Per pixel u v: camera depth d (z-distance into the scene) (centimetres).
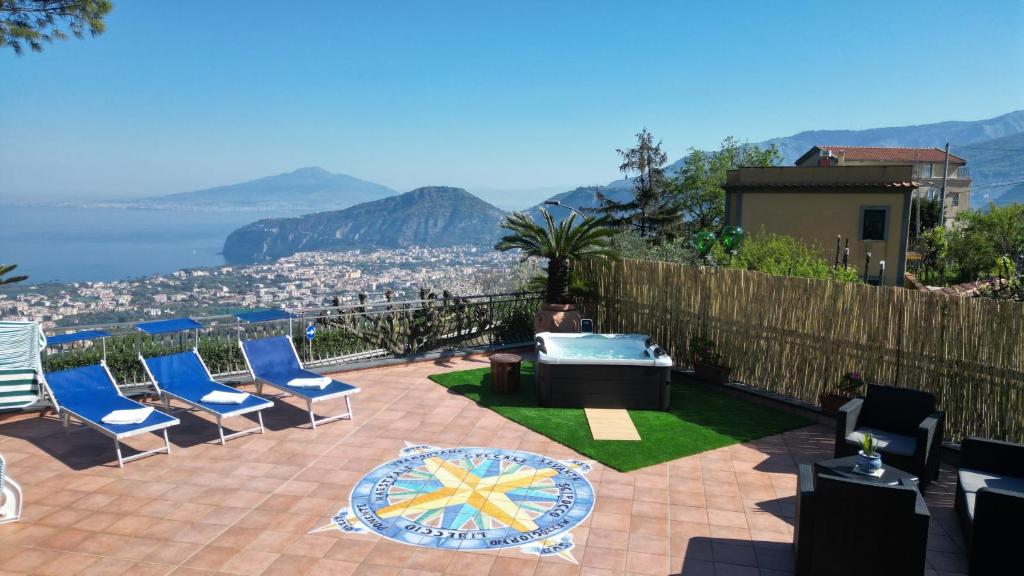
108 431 742
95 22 1009
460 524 623
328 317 1246
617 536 604
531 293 1494
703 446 845
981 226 3281
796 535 534
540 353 1046
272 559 556
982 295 1303
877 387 768
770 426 931
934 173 5994
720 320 1156
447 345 1419
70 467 753
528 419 943
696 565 555
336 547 578
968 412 816
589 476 744
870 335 922
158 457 787
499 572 541
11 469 745
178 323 977
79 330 961
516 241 1393
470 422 934
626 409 1002
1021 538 495
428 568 545
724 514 652
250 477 729
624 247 1772
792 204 2541
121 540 586
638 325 1346
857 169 2456
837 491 489
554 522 630
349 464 770
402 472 748
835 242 2492
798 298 1018
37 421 911
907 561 474
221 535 597
